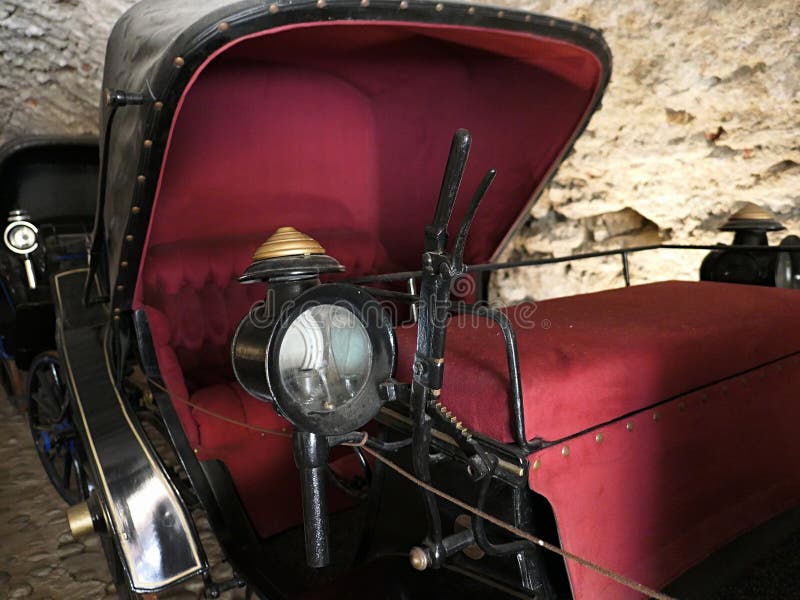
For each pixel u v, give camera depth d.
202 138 2.22
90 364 2.19
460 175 0.90
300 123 2.36
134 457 1.82
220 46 1.41
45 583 2.29
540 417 0.99
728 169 2.82
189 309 2.49
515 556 1.04
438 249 0.96
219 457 1.99
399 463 1.24
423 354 1.00
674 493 1.17
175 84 1.43
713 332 1.25
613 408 1.08
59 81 4.97
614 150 3.22
